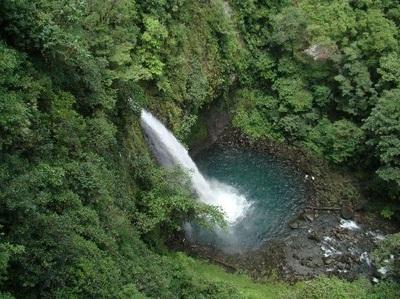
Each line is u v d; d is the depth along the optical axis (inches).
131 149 835.4
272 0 1293.1
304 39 1218.0
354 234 1035.9
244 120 1268.5
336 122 1174.3
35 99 605.9
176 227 832.3
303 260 964.6
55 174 576.1
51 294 494.0
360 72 1152.2
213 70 1147.9
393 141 1023.0
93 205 641.0
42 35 624.7
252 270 925.8
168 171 851.4
